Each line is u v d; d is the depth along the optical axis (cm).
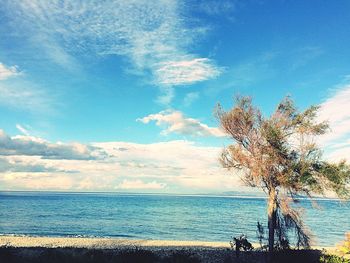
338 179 2034
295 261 2138
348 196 2058
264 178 2145
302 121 2139
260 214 9762
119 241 3997
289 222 2159
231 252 2705
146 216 8781
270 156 2081
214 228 6006
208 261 2409
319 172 2091
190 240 4594
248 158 2145
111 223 6762
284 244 2194
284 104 2198
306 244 2192
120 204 16162
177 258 2294
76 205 14100
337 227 6250
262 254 2494
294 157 2125
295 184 2078
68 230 5528
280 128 2144
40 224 6278
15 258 2038
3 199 19125
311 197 2122
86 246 3441
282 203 2159
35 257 2103
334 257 2278
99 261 2030
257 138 2147
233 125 2217
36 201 17050
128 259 2102
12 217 7588
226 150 2228
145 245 3641
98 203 16925
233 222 7150
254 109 2214
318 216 9006
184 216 8862
